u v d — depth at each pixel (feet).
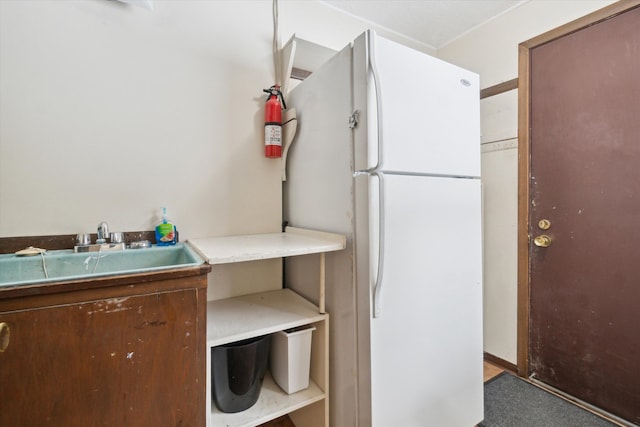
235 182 5.15
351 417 3.95
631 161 4.83
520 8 6.24
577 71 5.42
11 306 2.39
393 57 3.77
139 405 2.83
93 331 2.65
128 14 4.28
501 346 6.71
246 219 5.24
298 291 5.29
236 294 5.18
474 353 4.73
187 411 3.04
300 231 5.07
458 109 4.46
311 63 6.04
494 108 6.73
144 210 4.43
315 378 4.51
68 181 3.94
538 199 6.02
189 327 3.03
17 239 3.68
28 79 3.70
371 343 3.64
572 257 5.57
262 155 5.39
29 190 3.74
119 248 3.92
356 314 3.86
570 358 5.63
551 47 5.77
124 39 4.25
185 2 4.70
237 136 5.16
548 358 5.95
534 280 6.13
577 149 5.45
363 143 3.67
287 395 4.20
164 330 2.92
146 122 4.42
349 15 6.55
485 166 6.93
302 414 4.82
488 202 6.88
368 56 3.59
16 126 3.66
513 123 6.39
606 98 5.07
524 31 6.18
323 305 4.28
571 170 5.54
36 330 2.46
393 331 3.81
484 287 7.00
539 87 5.96
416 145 3.97
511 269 6.49
